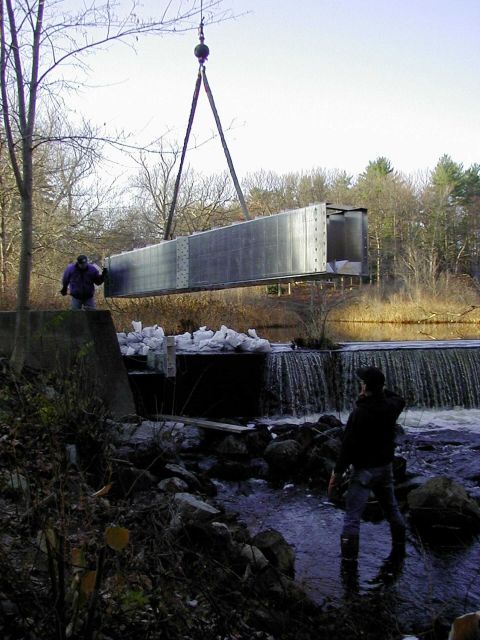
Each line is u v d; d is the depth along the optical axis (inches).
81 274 452.8
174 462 318.3
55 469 149.0
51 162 843.4
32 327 381.4
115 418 355.6
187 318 845.2
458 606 199.2
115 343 377.4
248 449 361.4
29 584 128.2
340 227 249.4
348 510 230.2
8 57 324.2
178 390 452.8
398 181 3019.2
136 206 1280.8
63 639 109.0
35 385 299.3
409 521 270.8
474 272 2728.8
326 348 557.9
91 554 139.3
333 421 411.5
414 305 1438.2
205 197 1355.8
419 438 410.6
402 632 183.0
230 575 170.1
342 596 202.7
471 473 331.3
